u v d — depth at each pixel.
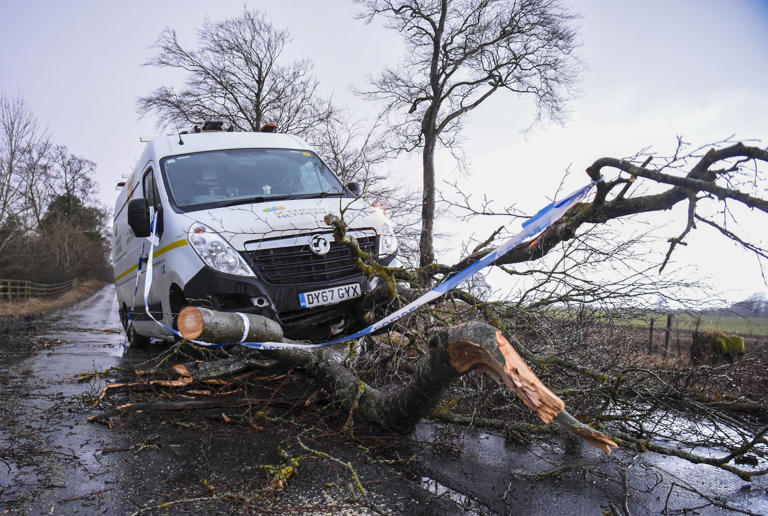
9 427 4.02
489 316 4.31
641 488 3.25
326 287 4.99
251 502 2.80
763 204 3.01
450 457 3.64
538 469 3.46
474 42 20.02
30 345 9.45
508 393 4.14
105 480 3.07
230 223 5.00
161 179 5.91
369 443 3.75
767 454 3.67
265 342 3.94
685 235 3.34
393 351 4.77
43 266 41.47
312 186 6.30
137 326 8.02
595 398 4.20
